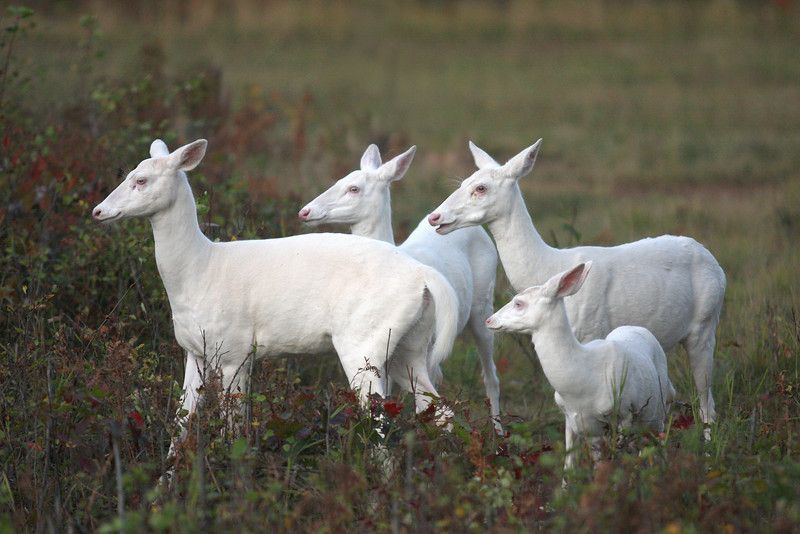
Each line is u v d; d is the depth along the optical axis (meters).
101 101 25.89
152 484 14.25
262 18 80.06
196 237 16.36
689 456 13.04
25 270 19.28
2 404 15.19
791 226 29.73
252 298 16.20
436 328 15.74
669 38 81.12
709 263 18.27
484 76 67.56
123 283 19.06
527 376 21.16
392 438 14.38
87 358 17.14
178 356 17.77
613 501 12.12
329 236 16.64
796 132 48.47
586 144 46.28
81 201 19.83
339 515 12.44
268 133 37.97
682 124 51.12
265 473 13.93
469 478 13.76
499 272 24.47
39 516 13.12
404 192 34.47
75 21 61.72
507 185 17.28
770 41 78.31
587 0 88.19
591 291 17.30
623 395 14.93
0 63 26.92
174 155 16.00
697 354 18.27
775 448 14.22
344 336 16.03
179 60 57.12
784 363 18.77
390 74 66.44
